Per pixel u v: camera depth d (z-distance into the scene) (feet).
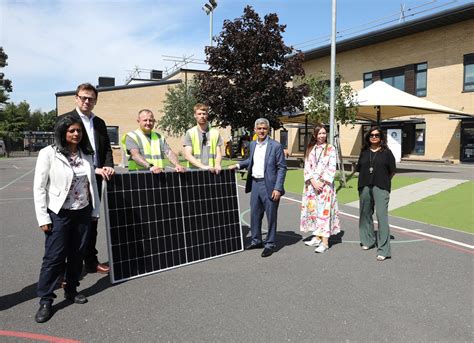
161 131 116.47
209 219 18.49
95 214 13.84
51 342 10.92
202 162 19.45
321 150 19.88
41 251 19.79
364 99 51.85
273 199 18.75
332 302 13.46
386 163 18.42
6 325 11.91
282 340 10.98
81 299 13.44
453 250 19.83
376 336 11.19
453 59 79.71
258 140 19.43
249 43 58.18
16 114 168.76
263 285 15.03
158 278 15.84
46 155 12.44
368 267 17.15
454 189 39.50
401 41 89.76
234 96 57.88
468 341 10.93
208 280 15.60
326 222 19.44
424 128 84.69
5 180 57.67
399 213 30.25
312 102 48.73
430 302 13.44
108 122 113.80
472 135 76.79
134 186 16.10
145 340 11.02
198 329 11.62
